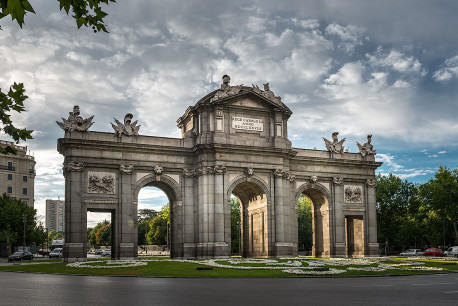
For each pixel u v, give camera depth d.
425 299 22.72
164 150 69.25
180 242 69.06
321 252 81.44
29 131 11.08
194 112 72.25
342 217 79.88
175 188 69.94
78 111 66.12
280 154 72.06
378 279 39.12
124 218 66.06
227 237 67.75
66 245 62.59
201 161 68.75
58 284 32.50
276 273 44.38
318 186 79.19
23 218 114.88
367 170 83.06
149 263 54.75
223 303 20.86
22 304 20.14
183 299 22.50
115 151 66.88
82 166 64.62
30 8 7.49
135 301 21.48
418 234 122.38
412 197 124.25
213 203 67.56
